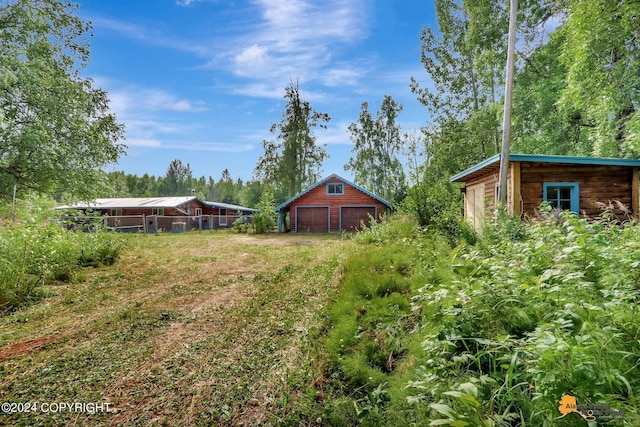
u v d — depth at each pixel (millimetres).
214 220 28188
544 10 14539
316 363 2961
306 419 2246
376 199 21375
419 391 2016
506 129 7379
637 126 7934
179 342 3553
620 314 1919
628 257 2490
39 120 11219
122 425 2211
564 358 1468
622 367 1590
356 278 4797
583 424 1324
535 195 7633
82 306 4863
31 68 11086
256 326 3988
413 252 5707
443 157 20891
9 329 3967
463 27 20141
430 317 2771
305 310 4539
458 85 21094
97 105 15031
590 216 7465
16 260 5570
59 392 2609
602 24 9039
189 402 2465
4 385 2713
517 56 16203
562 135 14117
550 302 2234
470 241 6074
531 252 3166
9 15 11102
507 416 1501
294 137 31875
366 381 2531
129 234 18672
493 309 2213
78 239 8453
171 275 7094
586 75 9773
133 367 3008
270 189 31891
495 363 1923
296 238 16750
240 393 2568
